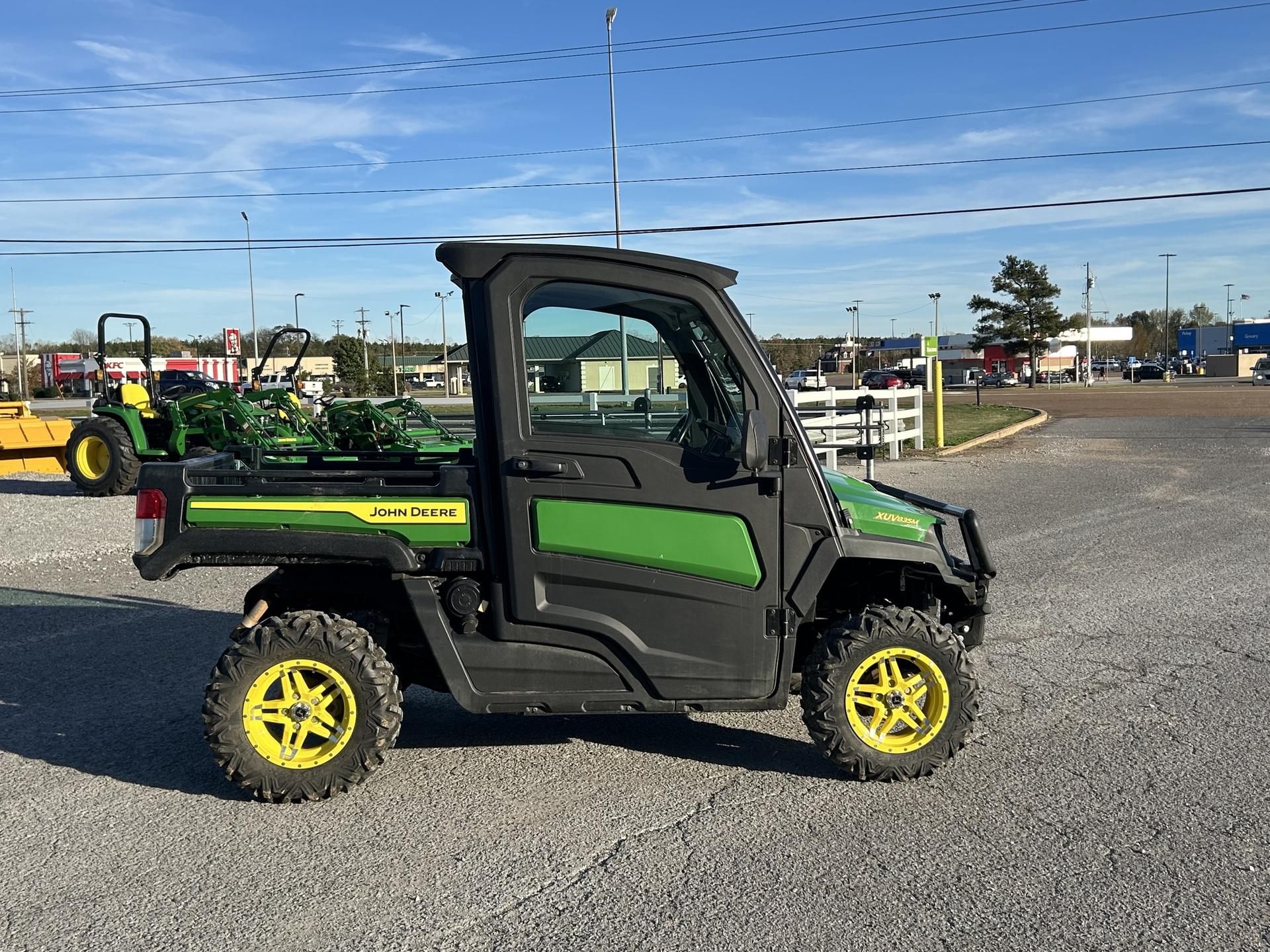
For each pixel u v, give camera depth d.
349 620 4.52
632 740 5.15
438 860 3.87
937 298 95.88
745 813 4.25
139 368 52.78
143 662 6.68
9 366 100.06
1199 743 4.93
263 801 4.41
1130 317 165.12
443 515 4.39
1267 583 8.37
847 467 17.50
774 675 4.43
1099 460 18.08
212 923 3.44
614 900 3.54
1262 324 97.12
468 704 4.38
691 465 4.31
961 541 10.56
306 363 85.44
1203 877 3.63
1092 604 7.83
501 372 4.27
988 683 5.94
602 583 4.33
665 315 4.35
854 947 3.23
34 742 5.23
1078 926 3.33
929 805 4.29
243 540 4.38
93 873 3.80
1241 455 18.31
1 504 14.31
